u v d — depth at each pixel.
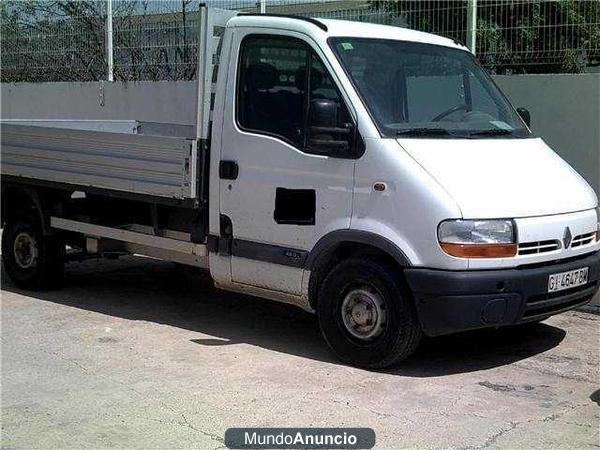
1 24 14.63
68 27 13.59
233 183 6.49
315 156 6.00
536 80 8.05
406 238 5.59
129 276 9.19
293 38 6.25
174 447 4.61
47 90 13.80
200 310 7.73
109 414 5.10
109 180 7.34
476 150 6.04
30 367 6.00
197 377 5.79
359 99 5.89
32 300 8.05
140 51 12.47
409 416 5.07
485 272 5.50
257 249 6.40
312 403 5.28
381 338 5.81
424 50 6.62
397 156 5.68
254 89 6.41
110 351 6.40
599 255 6.32
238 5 10.89
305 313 7.64
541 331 7.00
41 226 8.20
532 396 5.46
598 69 8.16
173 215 7.25
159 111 12.01
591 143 7.79
